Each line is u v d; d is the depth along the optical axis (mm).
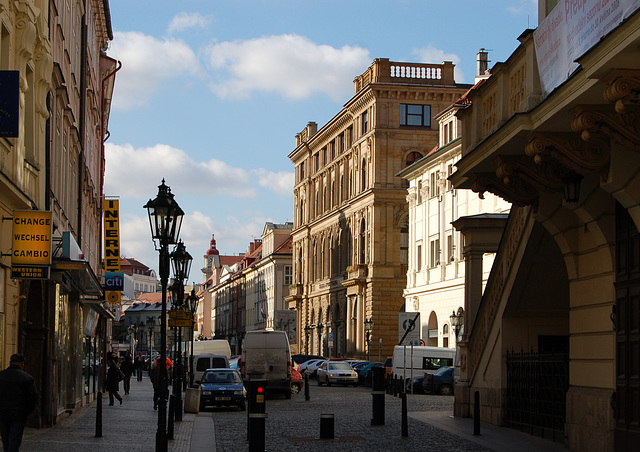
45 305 23359
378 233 79438
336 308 91812
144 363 90500
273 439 22219
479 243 27562
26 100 21547
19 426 14172
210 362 46531
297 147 107438
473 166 18922
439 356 49094
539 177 17516
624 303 16609
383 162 79688
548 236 21469
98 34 48469
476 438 21500
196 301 43219
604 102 13602
